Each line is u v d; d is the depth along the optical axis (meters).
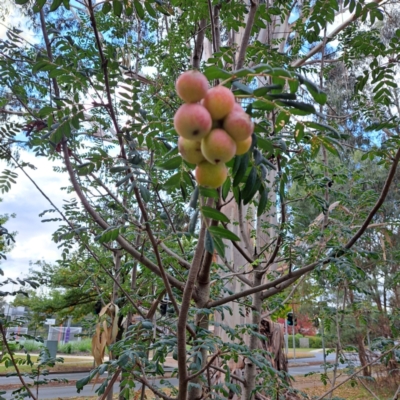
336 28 6.55
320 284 5.00
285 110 1.17
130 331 2.45
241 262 5.52
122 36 4.42
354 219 3.69
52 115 1.81
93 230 3.38
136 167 1.91
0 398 2.64
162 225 2.56
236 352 2.12
